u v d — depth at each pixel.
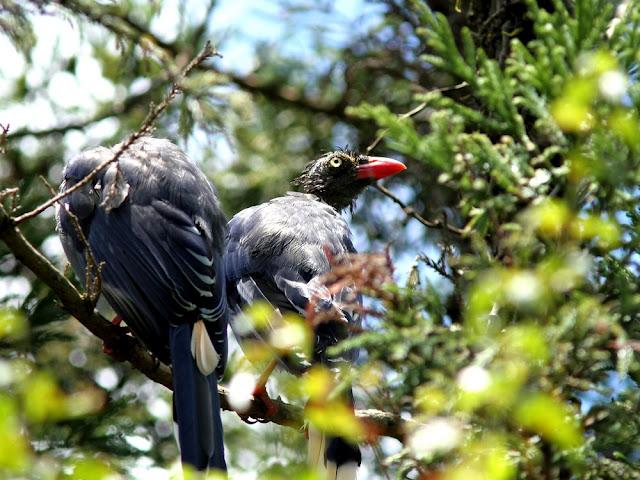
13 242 9.97
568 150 9.47
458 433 7.98
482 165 9.92
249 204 17.67
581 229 9.16
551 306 8.75
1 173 16.83
